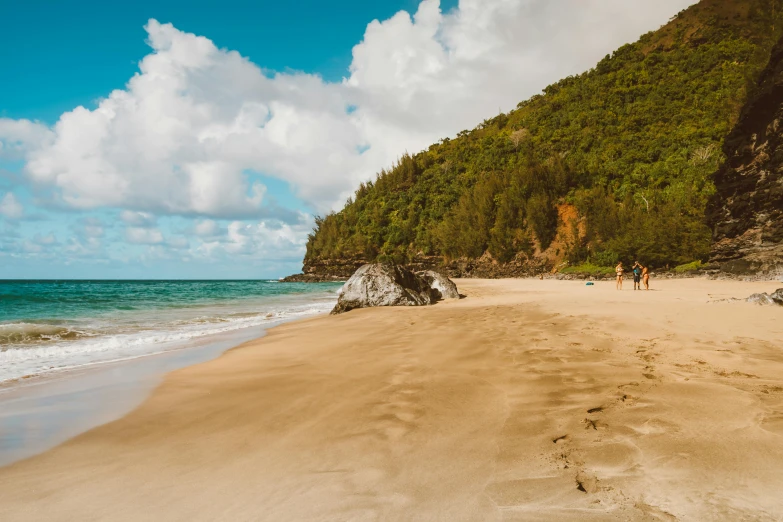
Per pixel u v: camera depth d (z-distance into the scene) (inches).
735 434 129.5
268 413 181.0
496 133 5565.9
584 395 176.7
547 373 215.5
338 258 4259.4
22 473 130.8
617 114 4025.6
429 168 5187.0
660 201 2495.1
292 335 437.7
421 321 466.3
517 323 397.4
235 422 172.4
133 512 104.0
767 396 163.6
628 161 3068.4
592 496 99.7
